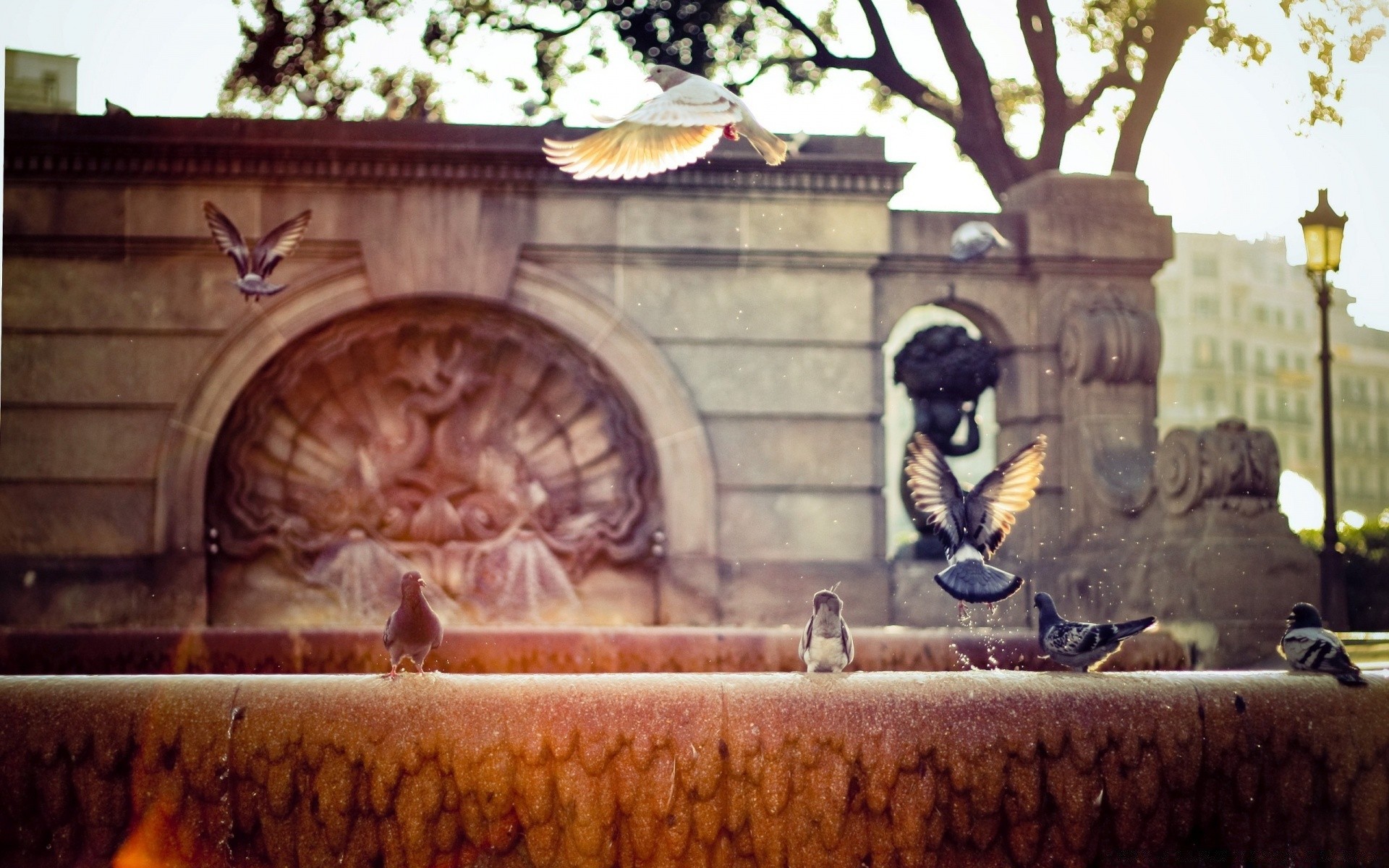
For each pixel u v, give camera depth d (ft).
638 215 55.98
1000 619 56.29
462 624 54.29
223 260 54.29
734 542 55.62
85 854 21.16
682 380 55.93
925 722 21.56
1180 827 22.09
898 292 58.18
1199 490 50.42
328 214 54.70
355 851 21.08
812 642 23.00
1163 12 72.79
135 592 52.95
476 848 21.15
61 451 53.42
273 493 55.06
